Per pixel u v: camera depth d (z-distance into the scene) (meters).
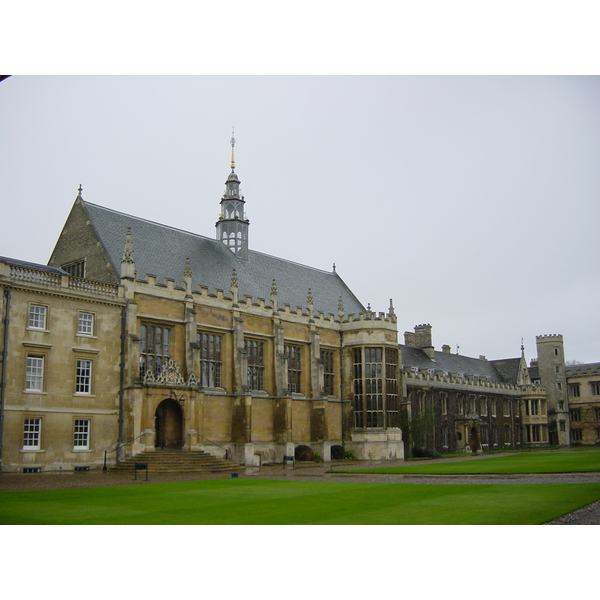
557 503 20.28
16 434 38.31
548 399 111.88
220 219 63.84
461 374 95.25
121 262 46.25
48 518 18.38
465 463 49.25
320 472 41.91
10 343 38.56
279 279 65.81
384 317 66.38
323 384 62.62
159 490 27.55
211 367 51.72
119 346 44.75
